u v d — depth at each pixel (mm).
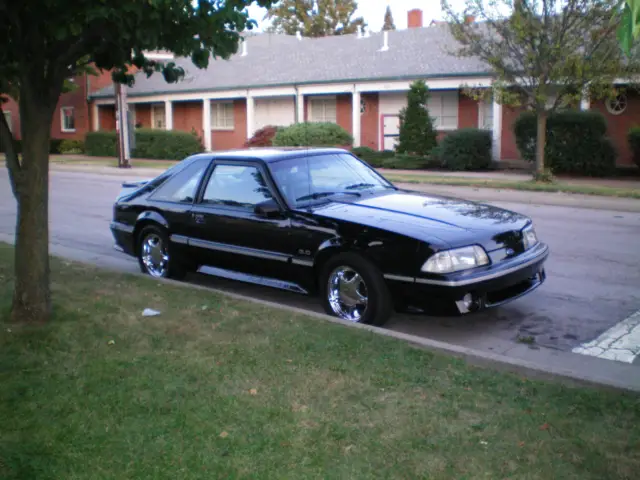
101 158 36344
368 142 30438
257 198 7062
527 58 17656
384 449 3693
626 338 6145
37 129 5734
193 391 4469
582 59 17344
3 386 4535
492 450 3664
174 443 3779
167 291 7059
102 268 8250
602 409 4117
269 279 7086
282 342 5395
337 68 30547
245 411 4168
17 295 5945
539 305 7254
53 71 5637
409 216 6363
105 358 5082
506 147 25688
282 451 3686
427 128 25438
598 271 8711
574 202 15422
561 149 21078
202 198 7629
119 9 5027
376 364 4910
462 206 6867
